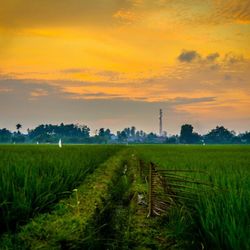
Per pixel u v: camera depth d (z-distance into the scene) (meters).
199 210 7.42
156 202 9.97
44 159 15.68
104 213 10.35
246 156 28.84
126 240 8.17
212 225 6.58
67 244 6.91
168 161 20.19
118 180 18.20
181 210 8.23
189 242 7.34
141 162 20.06
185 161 20.23
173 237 7.83
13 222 7.88
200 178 11.05
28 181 9.41
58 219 8.01
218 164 17.72
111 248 8.05
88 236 7.34
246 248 5.45
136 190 13.44
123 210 11.50
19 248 6.42
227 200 7.11
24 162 12.71
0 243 6.54
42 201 9.01
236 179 10.30
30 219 7.97
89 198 10.58
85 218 8.20
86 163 18.00
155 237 8.11
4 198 8.10
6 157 17.52
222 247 6.21
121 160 30.34
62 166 13.66
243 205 6.91
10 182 9.17
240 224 6.08
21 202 8.15
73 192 11.42
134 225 9.08
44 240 6.81
